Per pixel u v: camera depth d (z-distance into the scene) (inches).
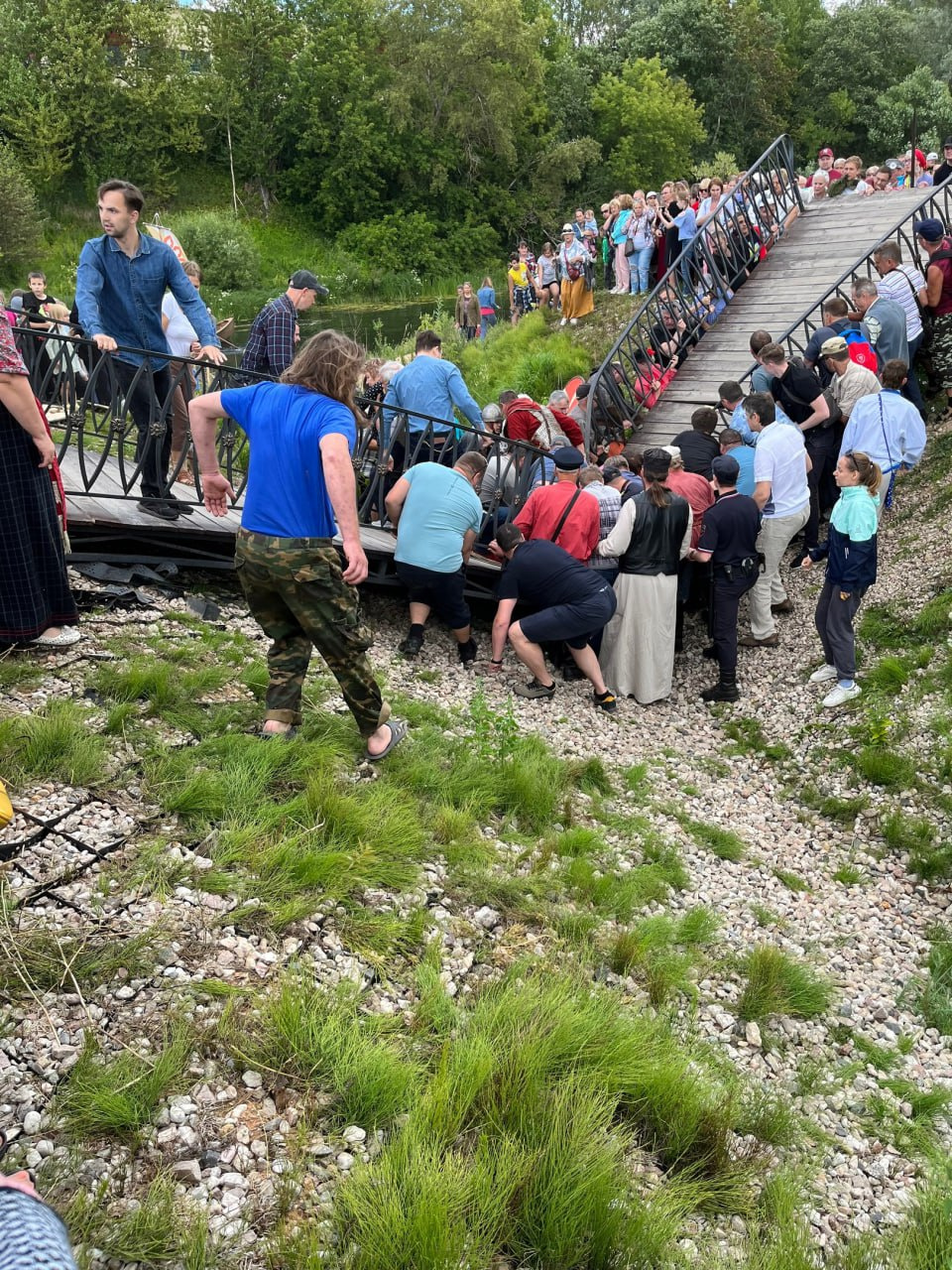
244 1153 101.1
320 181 1975.9
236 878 137.4
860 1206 126.3
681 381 487.5
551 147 2137.1
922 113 2356.1
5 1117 97.9
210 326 233.3
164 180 1855.3
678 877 187.3
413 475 251.8
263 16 1925.4
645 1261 102.7
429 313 1539.1
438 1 1950.1
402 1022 124.0
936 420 414.9
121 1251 87.9
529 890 162.1
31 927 120.6
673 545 270.7
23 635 177.6
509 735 205.6
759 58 2412.6
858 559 256.2
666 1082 124.9
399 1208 95.1
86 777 149.3
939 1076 157.2
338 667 163.8
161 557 233.1
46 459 169.6
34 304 348.2
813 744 255.9
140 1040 109.7
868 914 196.4
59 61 1780.3
